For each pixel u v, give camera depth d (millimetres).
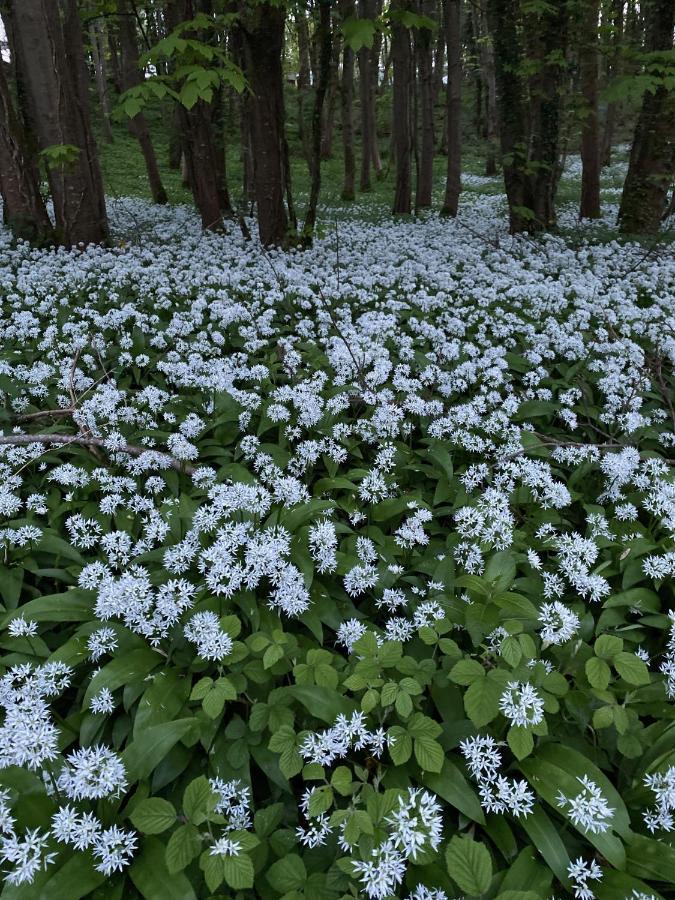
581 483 4953
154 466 4617
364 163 29844
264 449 4945
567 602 3676
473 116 47312
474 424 5281
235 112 18766
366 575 3555
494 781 2539
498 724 2770
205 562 3508
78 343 6555
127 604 2979
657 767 2604
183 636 3109
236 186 27328
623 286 10906
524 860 2350
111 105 38875
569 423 5680
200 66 6492
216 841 2156
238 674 2881
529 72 13977
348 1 10664
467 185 32750
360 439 5484
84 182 12297
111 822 2385
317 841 2365
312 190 12609
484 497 3945
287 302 9070
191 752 2740
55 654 3008
